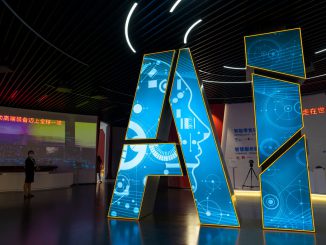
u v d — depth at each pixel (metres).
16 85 8.84
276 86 4.39
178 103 4.79
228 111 11.32
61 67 7.30
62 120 13.24
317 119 9.79
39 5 4.46
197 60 6.82
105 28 5.21
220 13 4.76
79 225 4.40
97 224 4.46
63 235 3.80
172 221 4.71
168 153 4.71
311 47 6.29
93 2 4.44
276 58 4.44
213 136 4.54
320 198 7.94
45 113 12.85
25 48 6.08
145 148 4.87
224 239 3.58
